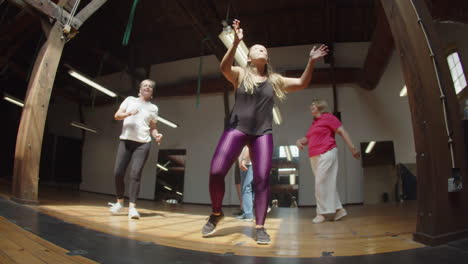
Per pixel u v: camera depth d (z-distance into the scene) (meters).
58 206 3.27
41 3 3.69
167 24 9.56
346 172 8.94
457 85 6.63
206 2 7.31
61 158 11.58
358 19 8.93
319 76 9.55
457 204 1.62
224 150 1.75
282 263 1.16
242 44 5.34
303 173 9.27
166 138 10.77
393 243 1.62
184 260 1.16
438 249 1.40
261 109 1.81
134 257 1.16
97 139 11.91
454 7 5.20
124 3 8.73
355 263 1.15
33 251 1.15
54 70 3.72
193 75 10.86
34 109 3.42
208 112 10.55
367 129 9.17
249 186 3.72
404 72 1.76
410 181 8.48
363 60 9.59
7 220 1.85
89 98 12.17
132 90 10.48
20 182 3.14
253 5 8.59
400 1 1.78
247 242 1.73
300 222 3.19
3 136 10.98
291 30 9.51
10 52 7.44
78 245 1.31
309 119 9.56
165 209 5.35
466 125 2.64
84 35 9.59
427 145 1.59
